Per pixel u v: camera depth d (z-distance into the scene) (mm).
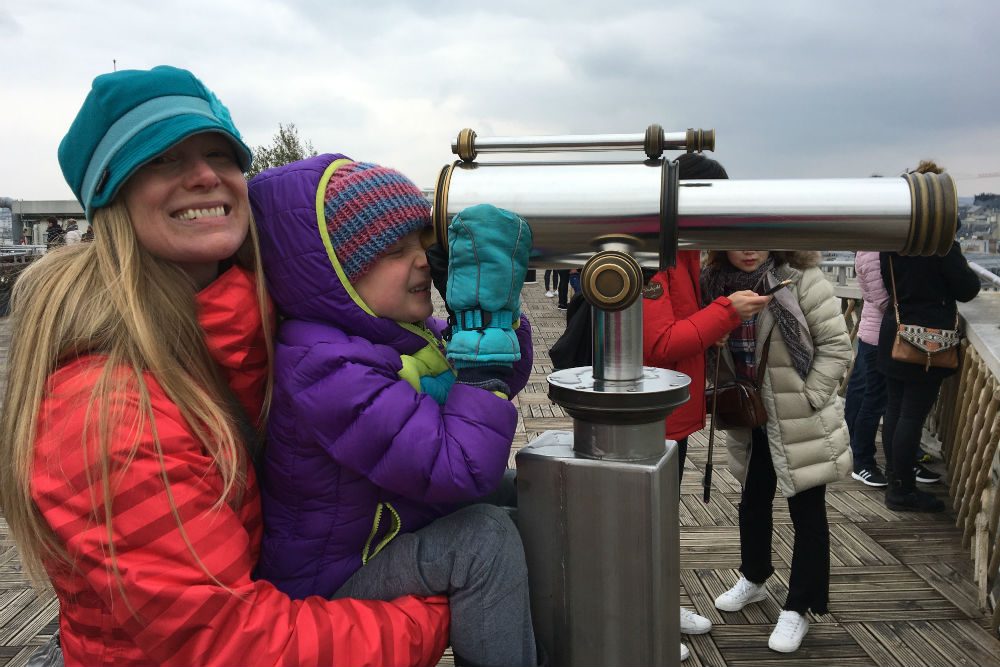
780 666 2242
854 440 3869
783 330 2135
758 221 894
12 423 837
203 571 784
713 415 2107
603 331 962
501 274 910
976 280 3146
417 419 904
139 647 782
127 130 833
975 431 3229
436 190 962
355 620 883
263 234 970
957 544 3070
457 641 953
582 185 919
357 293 990
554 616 977
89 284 869
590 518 917
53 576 860
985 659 2271
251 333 936
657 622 908
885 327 3404
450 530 963
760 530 2498
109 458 764
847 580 2777
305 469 954
